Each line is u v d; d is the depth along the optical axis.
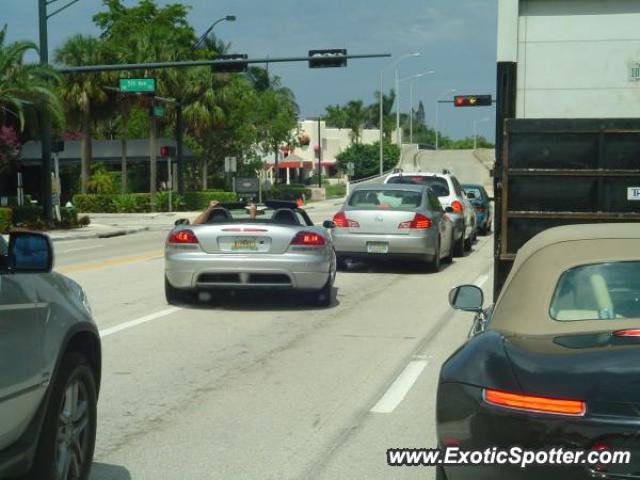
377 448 6.93
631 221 9.30
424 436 7.25
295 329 12.35
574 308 4.85
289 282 13.55
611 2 9.95
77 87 54.09
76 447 5.55
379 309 14.27
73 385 5.49
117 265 21.58
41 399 4.99
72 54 54.38
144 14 69.50
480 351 4.57
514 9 9.96
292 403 8.34
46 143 38.28
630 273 4.96
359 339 11.59
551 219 9.42
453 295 6.36
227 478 6.25
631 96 9.98
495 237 9.84
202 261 13.48
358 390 8.85
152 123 56.91
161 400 8.43
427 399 8.50
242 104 72.50
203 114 62.56
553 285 5.00
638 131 9.22
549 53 10.07
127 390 8.82
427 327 12.59
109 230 38.25
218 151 74.19
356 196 19.67
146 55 57.62
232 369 9.78
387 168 115.19
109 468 6.47
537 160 9.40
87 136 56.03
